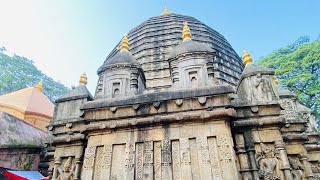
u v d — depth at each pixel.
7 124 15.19
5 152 14.39
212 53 11.66
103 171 9.06
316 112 28.67
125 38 13.90
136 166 8.88
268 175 9.27
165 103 9.79
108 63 12.07
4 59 67.62
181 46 12.51
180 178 8.37
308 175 10.70
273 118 10.05
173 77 11.56
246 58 12.64
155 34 23.28
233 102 10.70
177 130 9.27
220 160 8.39
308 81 30.59
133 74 11.76
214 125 9.07
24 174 13.62
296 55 33.03
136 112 9.89
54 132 12.23
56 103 13.04
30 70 71.81
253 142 9.84
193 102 9.59
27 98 26.23
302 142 11.35
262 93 10.86
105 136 9.79
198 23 25.38
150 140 9.27
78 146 11.12
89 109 10.30
